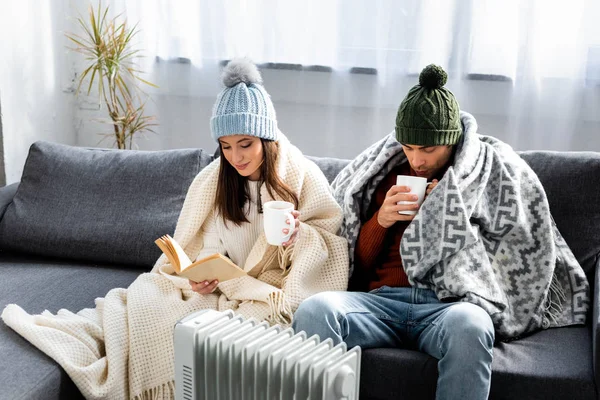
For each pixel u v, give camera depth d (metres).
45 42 3.18
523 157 2.24
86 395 1.79
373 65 3.05
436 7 2.92
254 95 2.00
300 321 1.80
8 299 2.10
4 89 2.94
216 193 2.12
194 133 3.32
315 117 3.21
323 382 1.43
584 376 1.71
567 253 2.07
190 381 1.53
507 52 2.89
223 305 2.02
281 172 2.07
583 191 2.15
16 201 2.53
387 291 1.99
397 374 1.80
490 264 1.97
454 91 2.99
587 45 2.82
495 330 1.89
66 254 2.44
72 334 1.88
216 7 3.12
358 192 2.12
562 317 2.01
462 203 1.91
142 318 1.93
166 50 3.21
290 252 2.06
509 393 1.73
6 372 1.70
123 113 3.24
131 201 2.44
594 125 2.91
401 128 1.96
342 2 3.00
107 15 3.22
